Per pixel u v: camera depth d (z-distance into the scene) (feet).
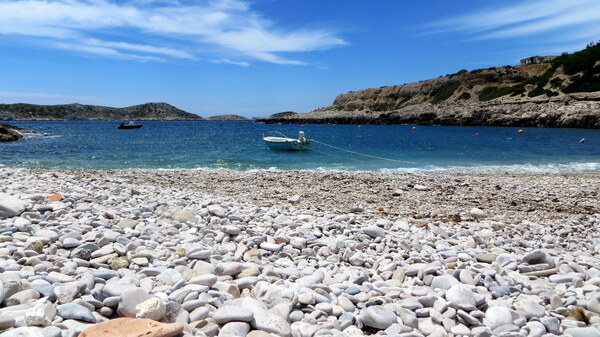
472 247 22.40
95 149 111.24
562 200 39.70
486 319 12.57
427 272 16.46
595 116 229.04
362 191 43.21
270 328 10.89
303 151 103.50
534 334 11.75
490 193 42.75
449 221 30.01
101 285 12.49
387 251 20.25
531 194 42.50
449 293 13.60
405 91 486.38
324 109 541.75
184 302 11.94
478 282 15.84
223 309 11.34
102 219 21.16
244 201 35.40
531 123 263.90
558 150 114.73
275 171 60.85
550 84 317.63
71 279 12.69
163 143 137.28
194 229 21.33
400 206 35.83
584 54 325.01
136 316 10.62
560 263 19.01
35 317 9.44
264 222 24.70
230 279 14.79
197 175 53.88
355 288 14.44
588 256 21.15
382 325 11.80
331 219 27.04
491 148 121.80
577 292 15.26
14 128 174.19
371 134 217.36
